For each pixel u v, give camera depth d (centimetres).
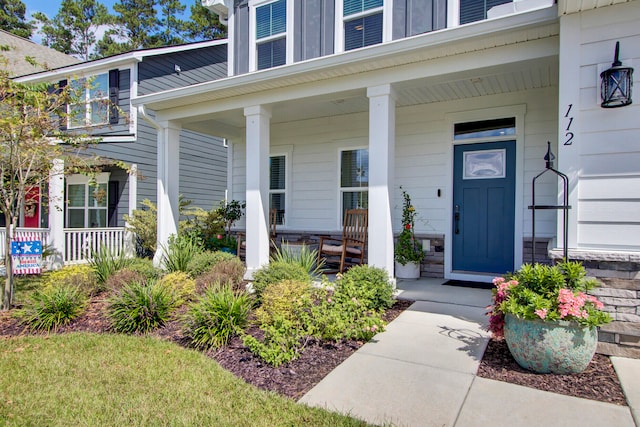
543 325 275
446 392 260
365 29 658
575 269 294
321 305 379
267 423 228
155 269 575
